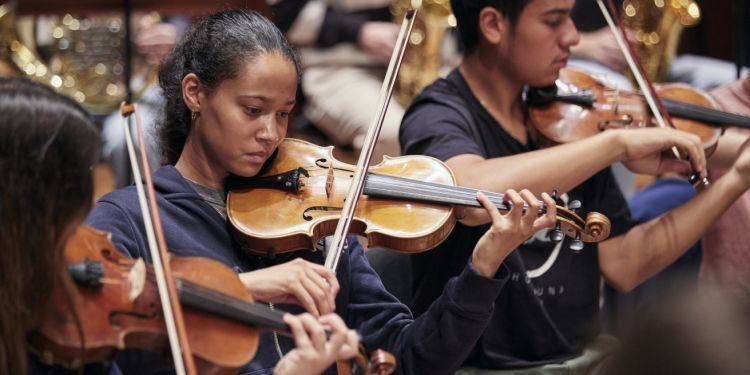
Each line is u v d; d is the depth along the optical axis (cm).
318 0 808
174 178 400
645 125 527
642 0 822
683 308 246
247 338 326
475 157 478
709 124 539
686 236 518
